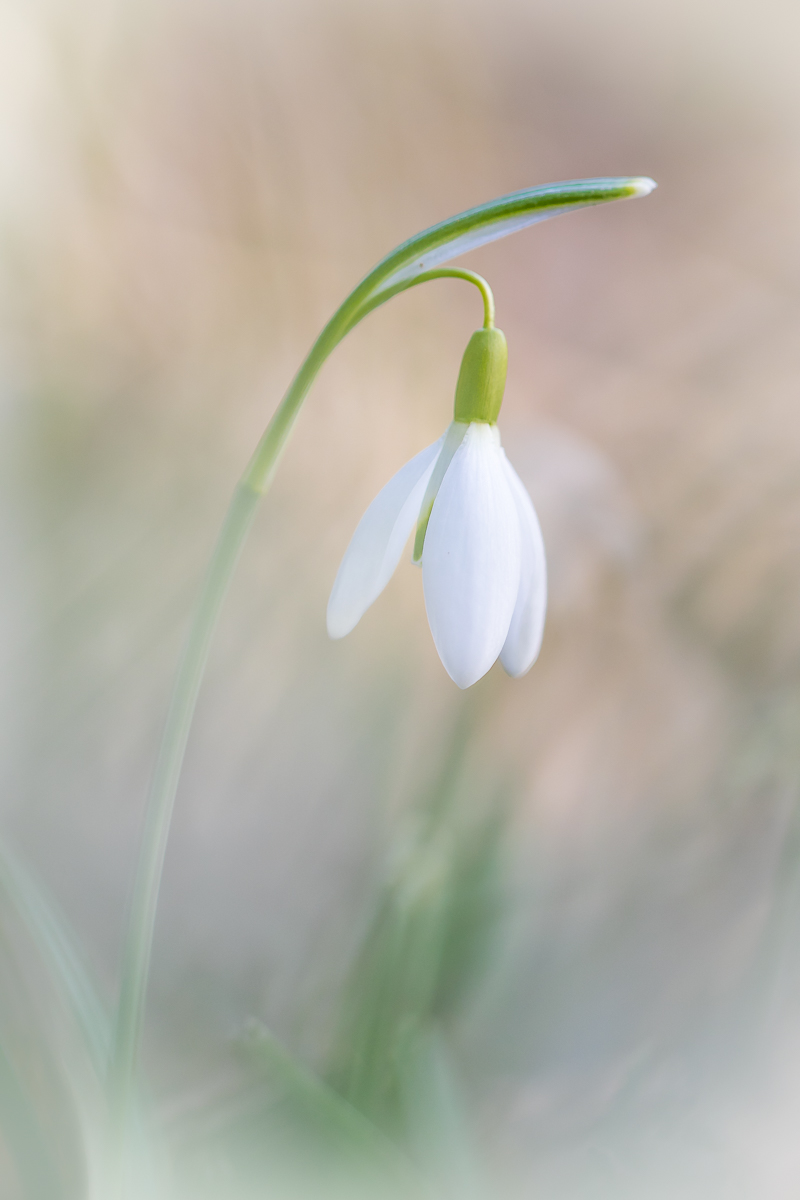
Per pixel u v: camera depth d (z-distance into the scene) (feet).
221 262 2.19
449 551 0.97
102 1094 1.03
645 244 2.66
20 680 1.51
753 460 1.94
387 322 2.25
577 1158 1.16
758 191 2.76
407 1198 1.06
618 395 2.28
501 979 1.21
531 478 1.59
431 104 2.56
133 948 0.98
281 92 2.29
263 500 1.86
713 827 1.46
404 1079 1.11
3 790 1.47
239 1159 1.07
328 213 2.32
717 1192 1.14
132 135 2.10
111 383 1.92
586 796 1.57
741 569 1.82
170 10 2.13
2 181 1.90
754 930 1.33
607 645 1.69
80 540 1.65
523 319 2.49
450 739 1.48
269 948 1.32
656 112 2.84
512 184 2.68
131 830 1.50
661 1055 1.19
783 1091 1.18
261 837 1.50
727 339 2.39
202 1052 1.18
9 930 1.01
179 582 1.65
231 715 1.62
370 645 1.71
